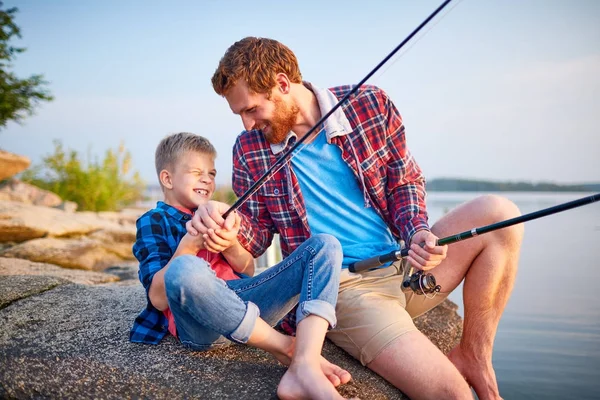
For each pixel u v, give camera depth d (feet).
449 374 6.42
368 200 7.80
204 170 8.18
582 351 9.78
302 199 7.78
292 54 7.79
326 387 5.84
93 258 17.92
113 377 6.49
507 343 10.34
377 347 6.77
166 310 7.39
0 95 30.63
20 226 18.45
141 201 36.81
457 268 7.49
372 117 7.80
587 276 15.47
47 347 7.05
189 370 6.66
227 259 7.89
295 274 6.80
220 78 7.56
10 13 29.96
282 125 7.72
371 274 7.63
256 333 6.32
